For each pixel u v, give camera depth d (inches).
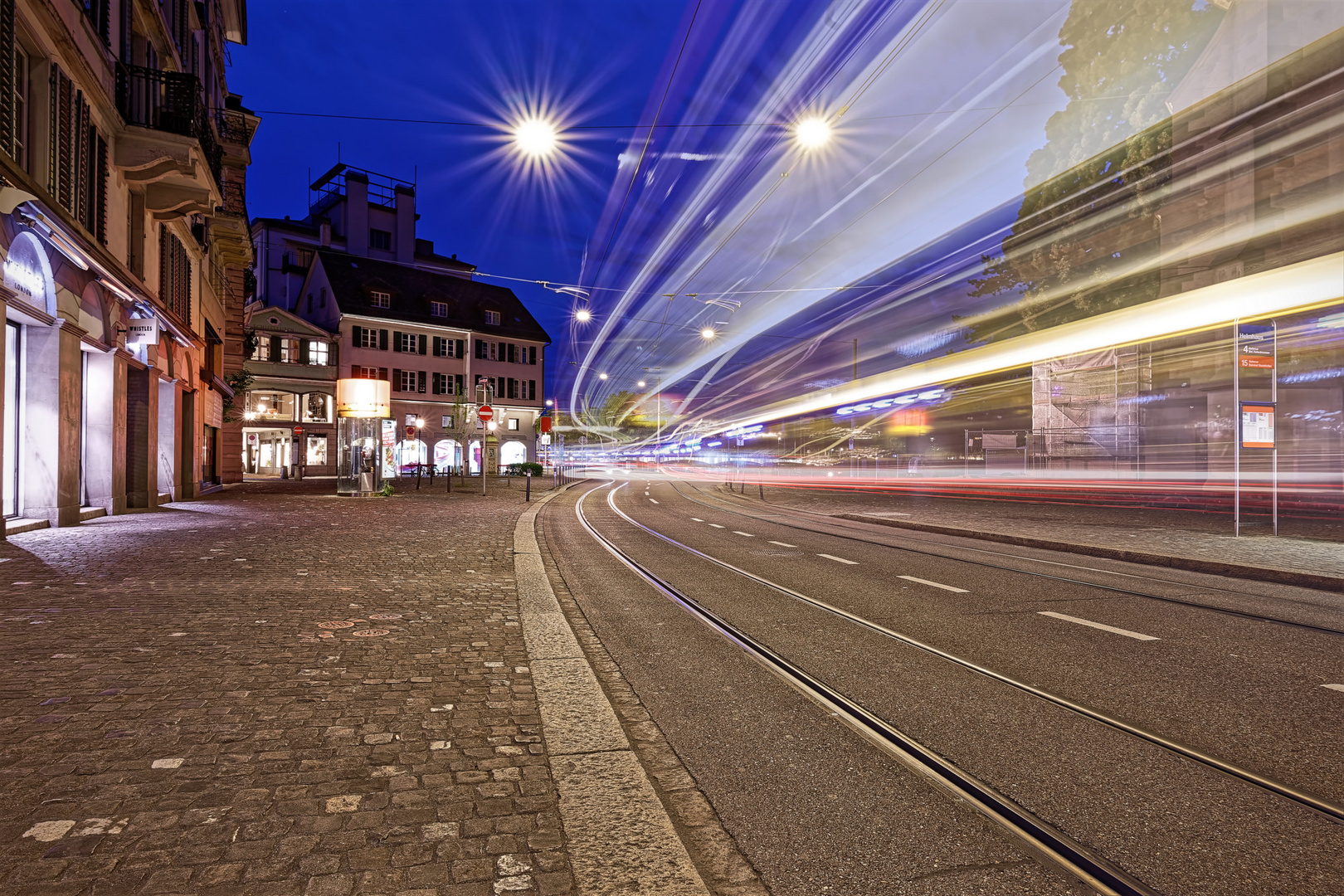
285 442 1898.4
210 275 1037.8
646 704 170.2
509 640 212.8
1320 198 657.6
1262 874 100.0
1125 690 179.0
